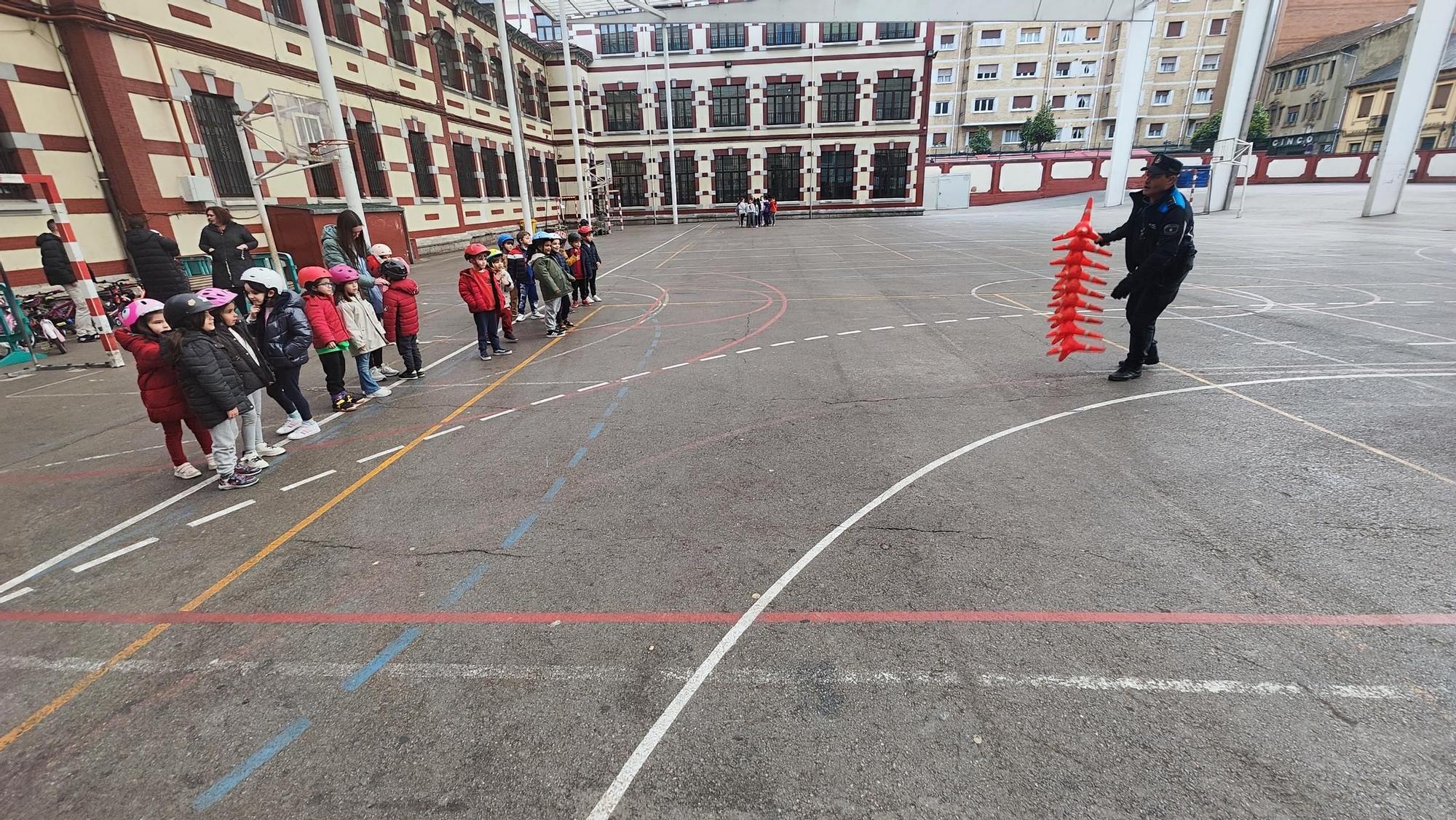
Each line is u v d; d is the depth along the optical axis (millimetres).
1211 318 8875
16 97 10281
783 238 26062
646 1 25562
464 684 2740
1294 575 3236
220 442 4652
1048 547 3553
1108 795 2127
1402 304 9438
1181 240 5668
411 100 21203
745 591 3281
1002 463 4609
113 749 2486
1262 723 2387
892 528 3809
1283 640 2801
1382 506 3857
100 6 11062
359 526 4105
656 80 39406
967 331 8742
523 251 10773
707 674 2732
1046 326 8844
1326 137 54531
